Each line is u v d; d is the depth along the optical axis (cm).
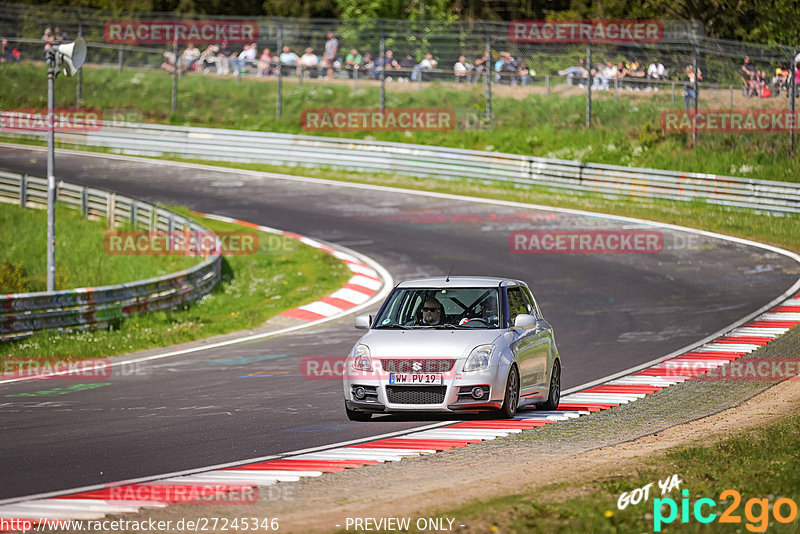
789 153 13288
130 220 11256
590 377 5188
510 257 9838
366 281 9069
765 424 3647
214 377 5372
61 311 6875
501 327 4012
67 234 11106
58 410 4359
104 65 19438
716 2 19375
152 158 16088
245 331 7262
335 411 4256
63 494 2752
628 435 3581
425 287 4212
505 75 16825
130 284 7469
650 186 12500
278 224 11656
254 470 3041
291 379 5250
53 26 19675
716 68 15875
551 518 2264
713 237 10531
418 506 2484
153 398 4697
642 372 5278
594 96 16362
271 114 17150
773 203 11525
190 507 2555
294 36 19288
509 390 3878
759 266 9119
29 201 12481
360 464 3105
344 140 15100
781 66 15312
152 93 18212
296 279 9306
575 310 7575
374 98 17138
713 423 3788
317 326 7369
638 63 16288
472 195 13238
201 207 12544
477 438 3553
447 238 10781
